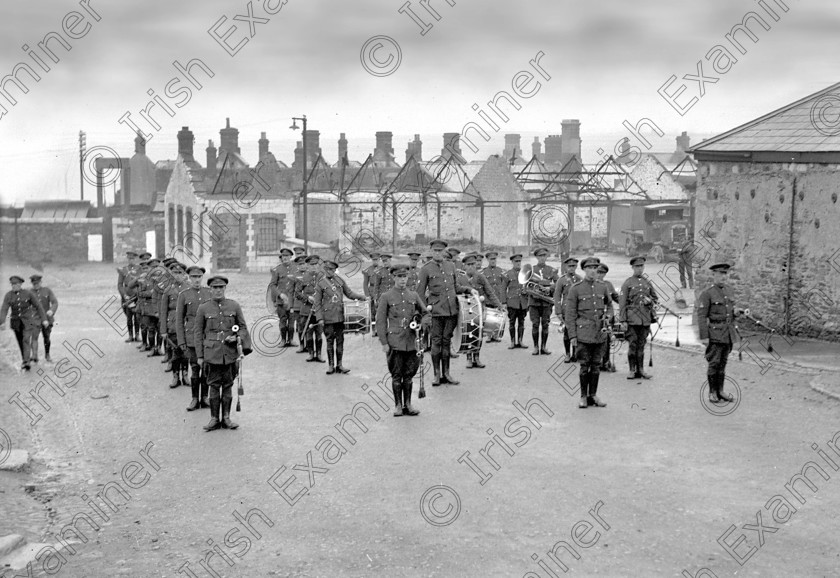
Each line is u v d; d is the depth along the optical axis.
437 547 8.48
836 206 17.61
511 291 19.25
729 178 19.78
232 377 13.20
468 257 19.98
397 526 9.03
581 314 13.59
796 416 12.77
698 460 10.90
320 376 16.97
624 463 10.85
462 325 16.23
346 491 10.12
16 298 18.59
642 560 8.10
